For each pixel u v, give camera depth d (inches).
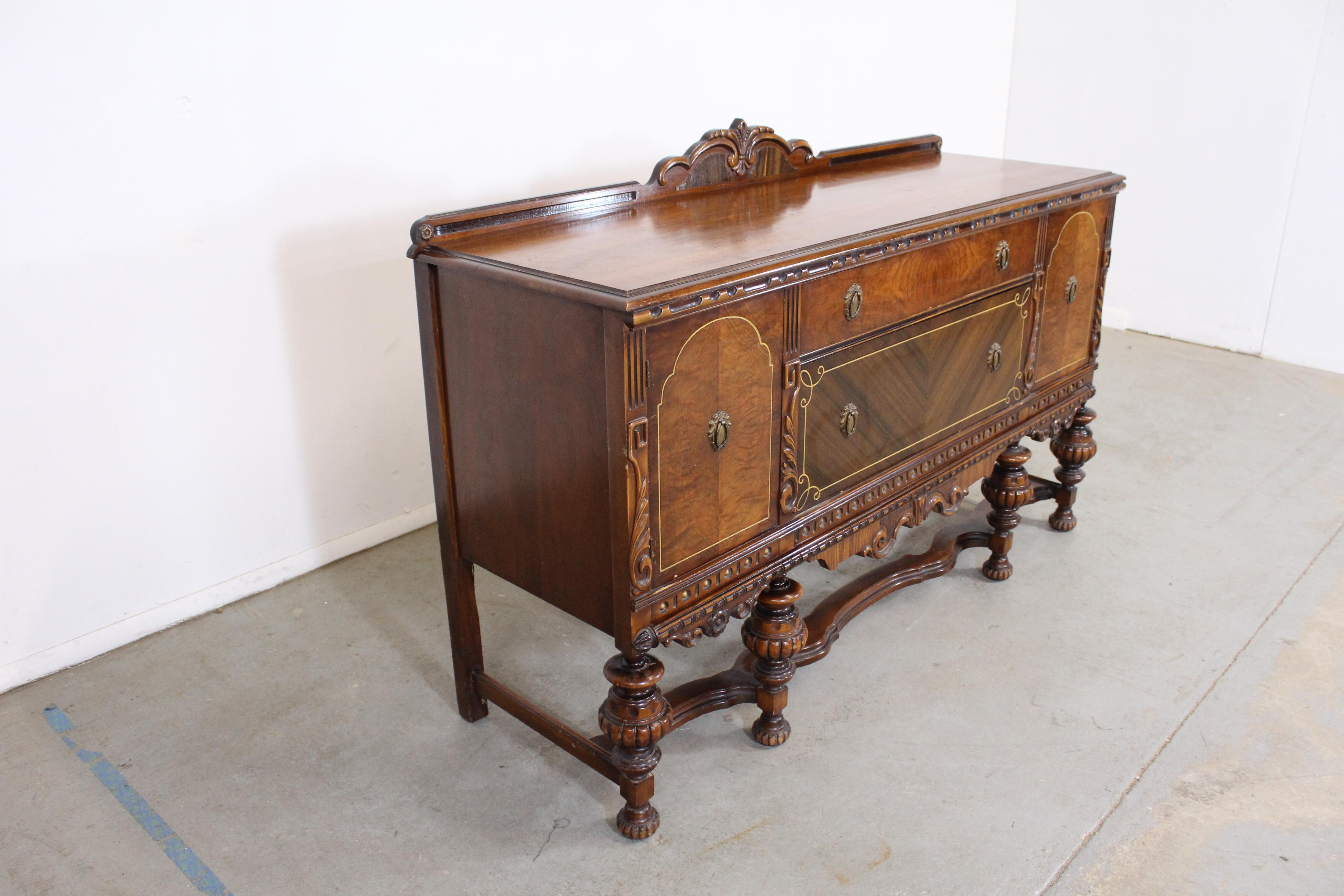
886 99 180.7
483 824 85.3
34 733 96.3
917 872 79.7
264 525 118.6
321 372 118.3
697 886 78.7
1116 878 78.9
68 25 92.1
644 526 73.4
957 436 103.9
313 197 112.0
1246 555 124.0
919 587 119.5
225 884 79.0
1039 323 110.4
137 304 102.7
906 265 89.4
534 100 127.6
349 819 85.7
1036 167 119.3
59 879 79.7
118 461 105.3
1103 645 107.7
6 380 96.5
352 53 110.5
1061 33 198.2
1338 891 77.4
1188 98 185.6
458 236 84.4
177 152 101.4
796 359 81.7
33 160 93.2
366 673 105.3
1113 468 146.4
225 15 101.0
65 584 105.0
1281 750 92.0
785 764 91.7
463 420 84.9
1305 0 168.2
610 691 97.7
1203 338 195.3
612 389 69.7
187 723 97.6
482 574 123.2
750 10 150.4
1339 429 157.8
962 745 93.5
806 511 88.6
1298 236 178.9
